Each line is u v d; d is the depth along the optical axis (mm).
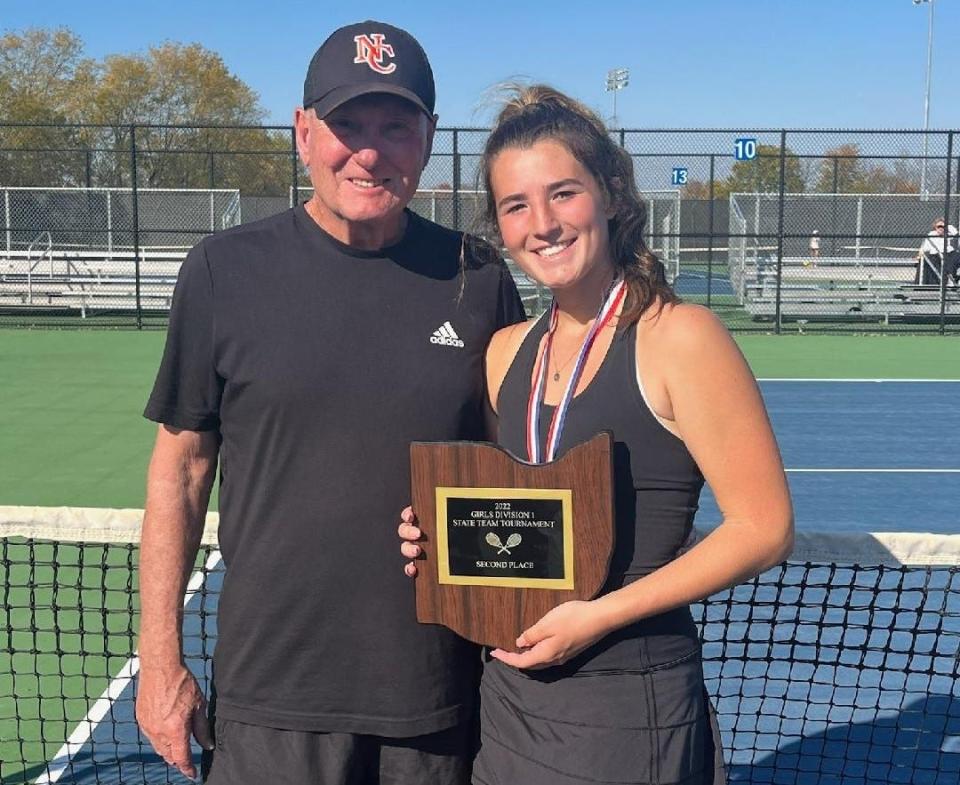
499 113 2359
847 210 25859
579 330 2340
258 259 2508
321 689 2516
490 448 2262
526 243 2260
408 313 2500
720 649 4895
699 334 2145
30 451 9742
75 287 21125
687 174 19344
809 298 20500
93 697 4414
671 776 2197
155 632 2590
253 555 2508
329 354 2441
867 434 11070
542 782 2232
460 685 2582
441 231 2629
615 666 2213
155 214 25016
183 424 2586
